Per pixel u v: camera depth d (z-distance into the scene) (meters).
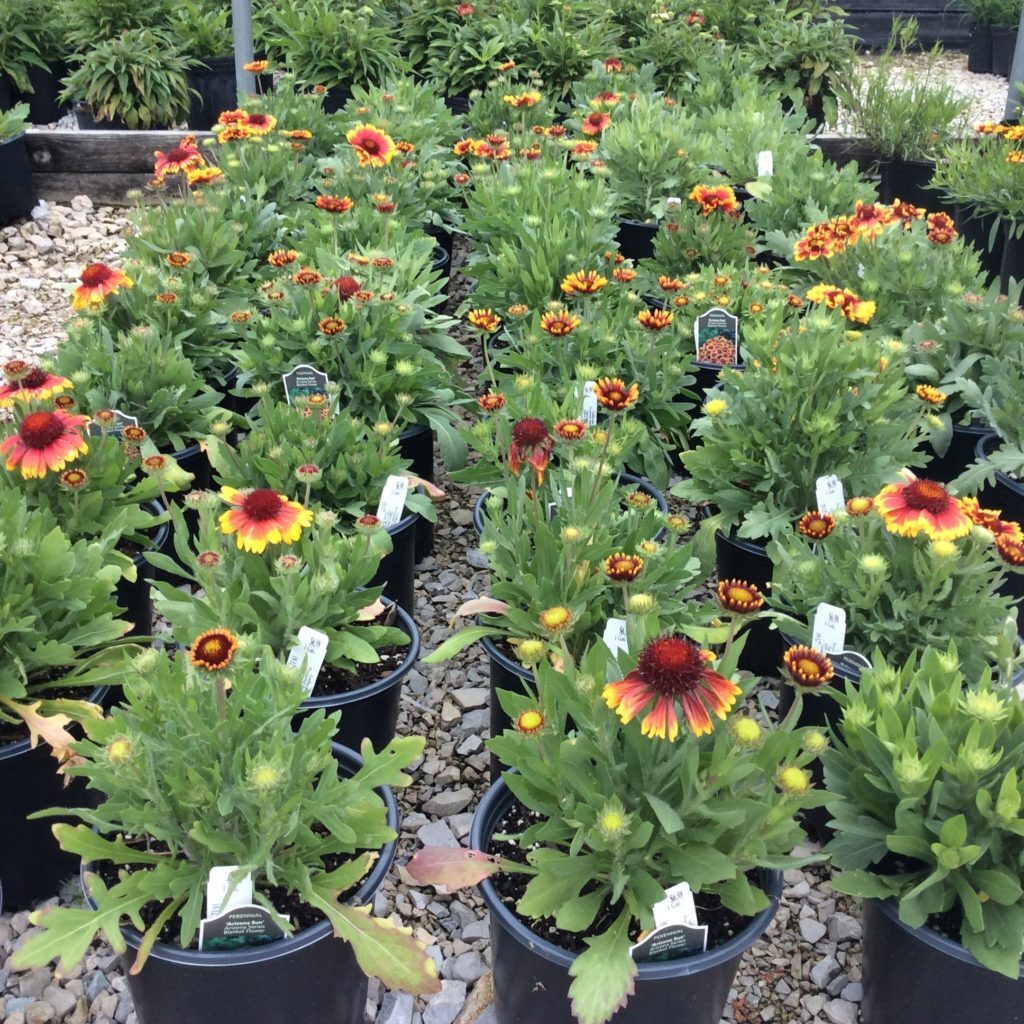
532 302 1.52
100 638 0.90
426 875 0.71
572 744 0.68
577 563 0.92
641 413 1.37
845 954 0.87
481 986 0.81
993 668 0.94
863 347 1.18
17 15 2.94
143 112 2.74
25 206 2.36
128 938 0.66
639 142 2.08
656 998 0.67
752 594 0.65
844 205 1.98
